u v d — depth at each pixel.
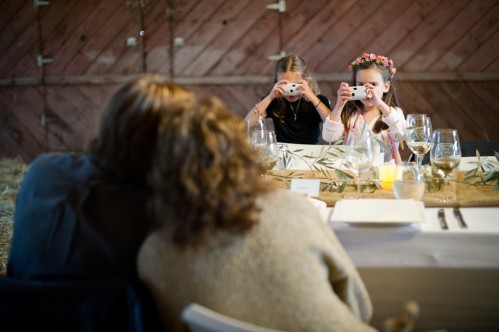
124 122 1.28
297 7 5.62
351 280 1.28
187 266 1.18
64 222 1.27
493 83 5.37
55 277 1.26
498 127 5.42
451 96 5.46
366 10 5.49
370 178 2.21
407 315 0.99
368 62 3.22
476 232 1.57
